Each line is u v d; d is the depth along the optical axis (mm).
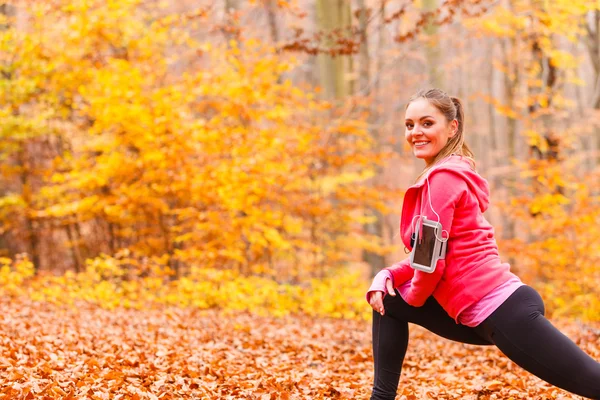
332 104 12000
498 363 5227
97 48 11125
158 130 9367
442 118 2750
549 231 9805
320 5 15797
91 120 12328
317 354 5652
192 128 9508
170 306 9234
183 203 11039
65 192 12719
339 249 14297
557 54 10359
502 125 30000
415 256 2594
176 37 11117
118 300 8945
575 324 7734
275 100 10688
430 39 14594
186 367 4348
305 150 10609
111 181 11406
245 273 11914
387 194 12133
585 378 2352
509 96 16375
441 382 4504
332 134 11742
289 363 5105
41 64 11055
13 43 11055
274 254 12898
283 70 10359
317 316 9367
